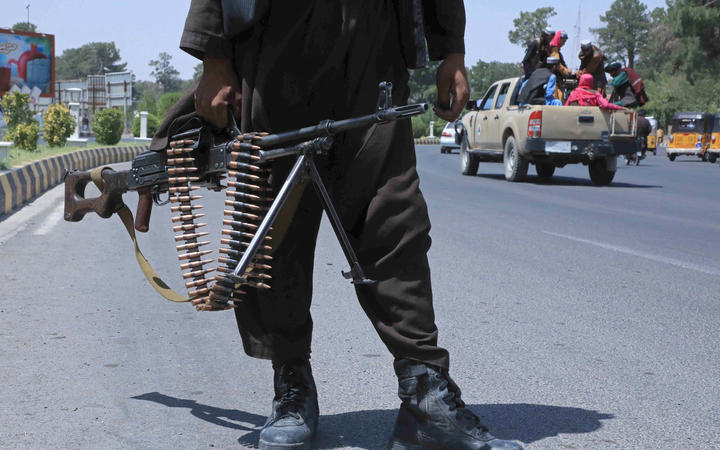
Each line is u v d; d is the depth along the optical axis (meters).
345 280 6.02
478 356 4.04
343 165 2.58
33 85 44.75
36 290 5.57
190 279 2.63
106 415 3.11
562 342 4.33
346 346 4.20
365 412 3.16
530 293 5.65
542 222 10.02
